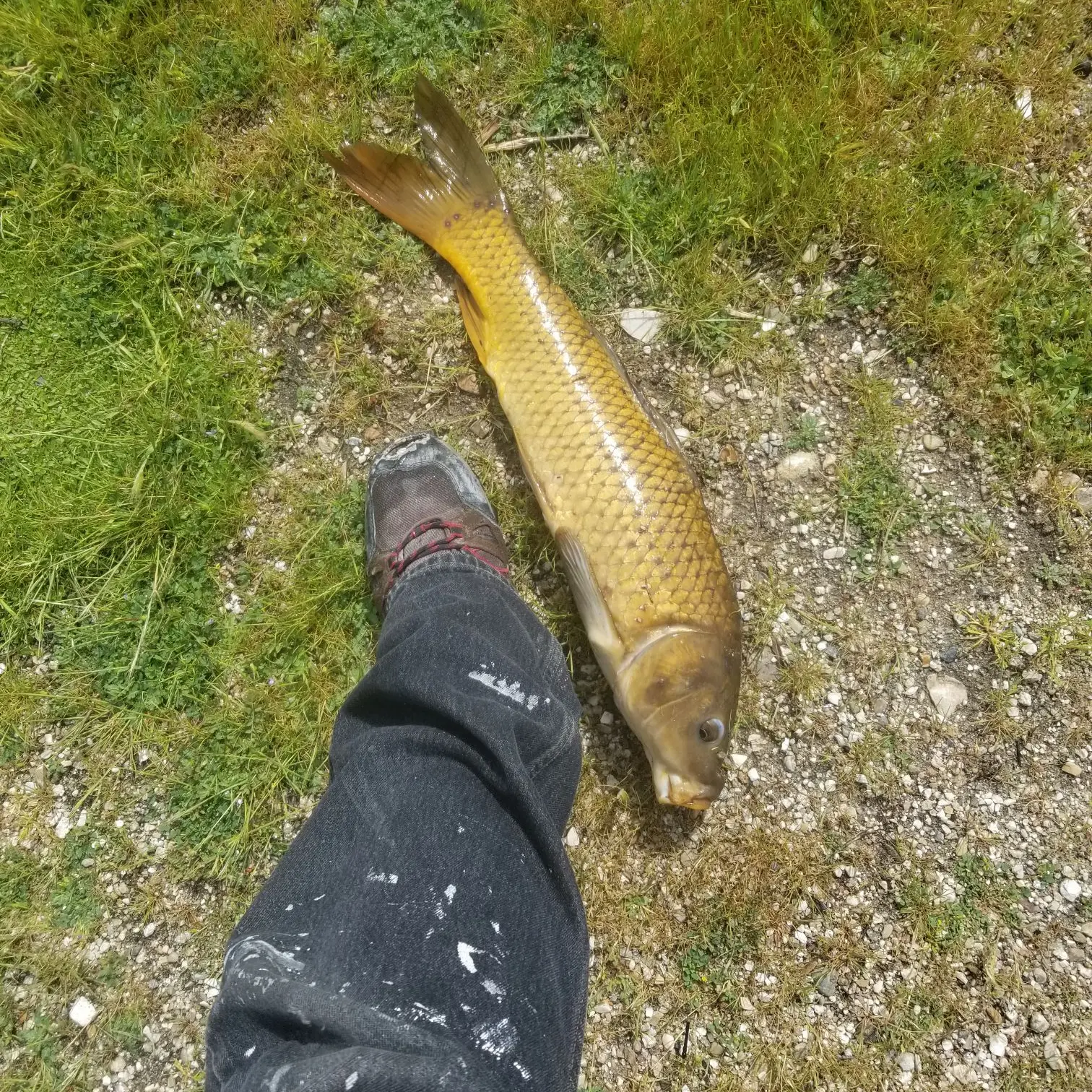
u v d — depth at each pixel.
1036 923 0.92
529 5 0.99
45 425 0.96
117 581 0.94
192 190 0.97
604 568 0.87
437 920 0.66
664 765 0.87
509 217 0.92
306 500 0.96
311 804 0.93
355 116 0.98
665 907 0.93
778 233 0.98
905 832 0.94
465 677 0.74
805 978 0.92
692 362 0.99
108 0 0.99
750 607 0.96
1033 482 0.97
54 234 0.96
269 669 0.94
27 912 0.92
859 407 0.98
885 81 0.99
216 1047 0.63
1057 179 0.98
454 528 0.92
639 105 0.99
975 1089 0.90
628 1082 0.91
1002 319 0.97
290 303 0.98
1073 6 0.99
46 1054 0.90
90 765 0.94
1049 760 0.94
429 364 0.98
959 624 0.96
